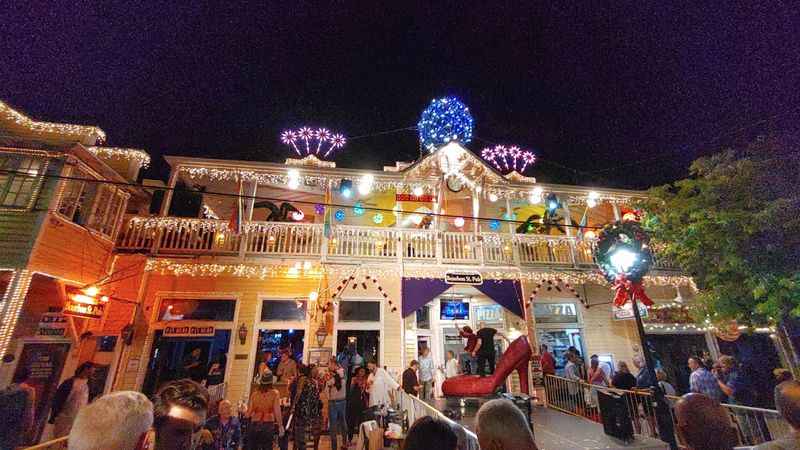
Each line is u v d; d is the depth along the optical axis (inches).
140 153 474.3
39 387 360.8
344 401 333.7
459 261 502.6
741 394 314.5
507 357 275.7
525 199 591.5
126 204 460.8
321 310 465.4
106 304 425.4
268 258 463.2
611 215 658.2
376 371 372.8
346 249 485.7
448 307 542.9
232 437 251.0
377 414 334.0
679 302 553.6
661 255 448.1
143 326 433.7
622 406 209.5
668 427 158.1
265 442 265.4
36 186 358.3
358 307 487.8
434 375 495.2
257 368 444.8
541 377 464.4
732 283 369.7
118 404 70.7
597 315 551.2
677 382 530.3
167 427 85.4
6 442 185.9
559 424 241.0
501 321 530.9
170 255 449.7
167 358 438.3
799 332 361.4
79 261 389.1
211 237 482.3
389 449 265.9
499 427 81.6
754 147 380.5
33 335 386.9
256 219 579.8
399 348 473.7
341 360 407.2
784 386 106.0
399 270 484.1
